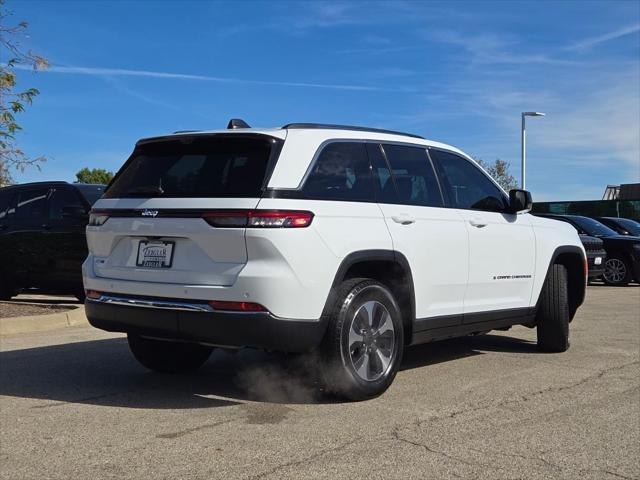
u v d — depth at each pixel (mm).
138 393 5449
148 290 4914
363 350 5066
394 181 5547
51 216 10531
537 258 6918
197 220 4715
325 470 3771
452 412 4910
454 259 5859
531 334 8609
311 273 4672
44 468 3824
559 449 4156
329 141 5145
